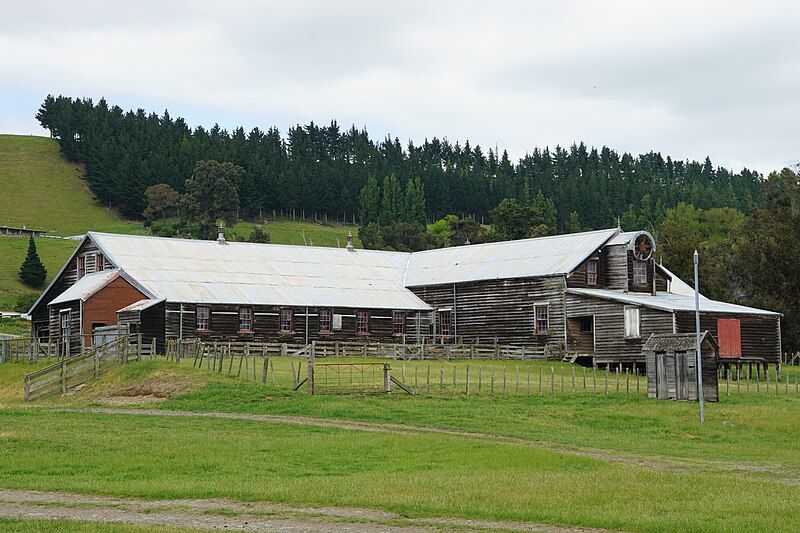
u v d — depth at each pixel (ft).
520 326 298.76
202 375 201.05
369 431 153.89
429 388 195.93
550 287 291.79
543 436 155.63
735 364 269.85
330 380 208.74
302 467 125.39
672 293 309.63
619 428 169.27
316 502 102.63
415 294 327.47
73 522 92.68
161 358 231.30
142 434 149.89
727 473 126.62
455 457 131.54
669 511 96.78
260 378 205.57
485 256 327.88
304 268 322.34
